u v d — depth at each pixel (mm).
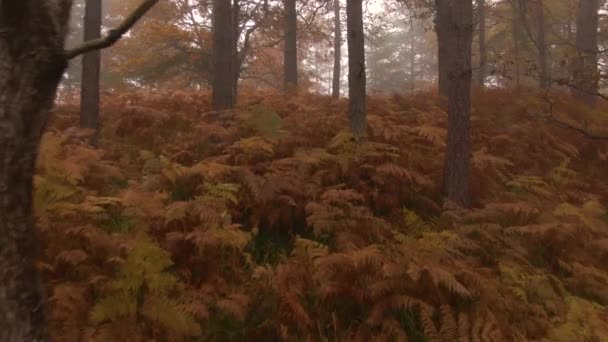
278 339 4438
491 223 6211
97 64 8430
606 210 7590
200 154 7305
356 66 7598
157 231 5230
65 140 6504
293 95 10094
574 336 4422
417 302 4508
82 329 3908
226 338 4402
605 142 9086
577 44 12062
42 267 4250
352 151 6914
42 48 2105
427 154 7789
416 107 9742
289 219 6109
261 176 6625
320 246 5098
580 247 6238
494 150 8438
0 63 2068
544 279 5324
